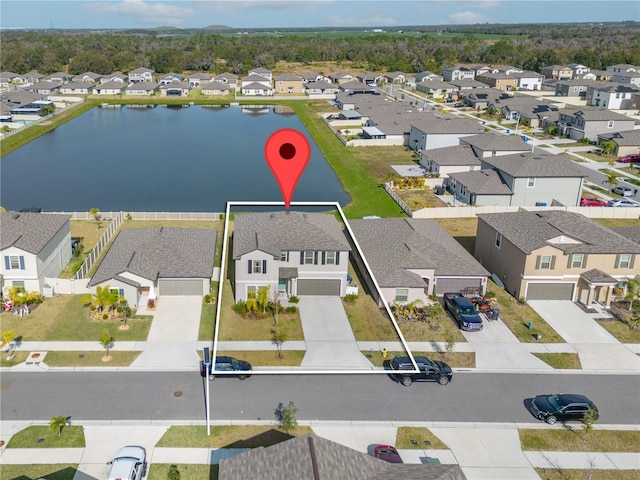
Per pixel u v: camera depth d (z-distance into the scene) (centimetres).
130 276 4428
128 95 16800
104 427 3094
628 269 4741
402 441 3075
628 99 14225
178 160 9950
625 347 4103
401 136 10769
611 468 2939
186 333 4091
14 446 2930
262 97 16775
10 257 4419
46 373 3566
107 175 8931
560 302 4756
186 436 3047
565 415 3256
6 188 8138
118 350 3838
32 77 17975
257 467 2338
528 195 7188
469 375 3709
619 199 7556
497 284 5106
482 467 2914
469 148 8712
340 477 2238
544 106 13050
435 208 6831
